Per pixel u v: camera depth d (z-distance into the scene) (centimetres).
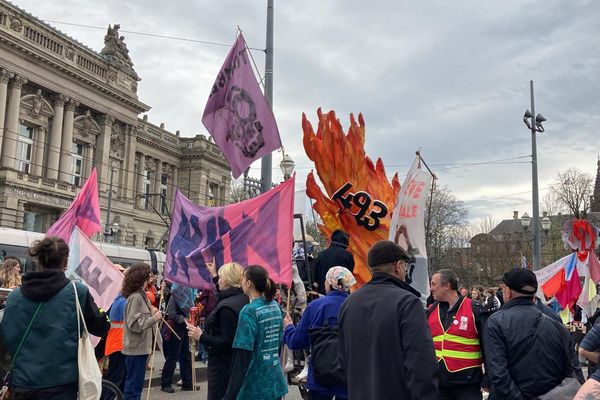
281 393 520
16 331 387
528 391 436
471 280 5978
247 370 489
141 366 721
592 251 1251
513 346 445
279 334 526
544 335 443
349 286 515
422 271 898
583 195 4631
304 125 1118
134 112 5509
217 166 6850
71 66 4656
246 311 499
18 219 4169
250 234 735
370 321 368
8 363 392
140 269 738
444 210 5897
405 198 902
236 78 887
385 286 381
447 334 544
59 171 4666
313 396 512
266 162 1227
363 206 1083
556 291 1238
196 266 744
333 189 1103
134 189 5800
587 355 461
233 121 883
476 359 539
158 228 6078
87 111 4956
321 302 509
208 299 1070
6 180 4072
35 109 4459
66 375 389
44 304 393
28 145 4500
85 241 783
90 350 401
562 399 407
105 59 5122
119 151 5403
